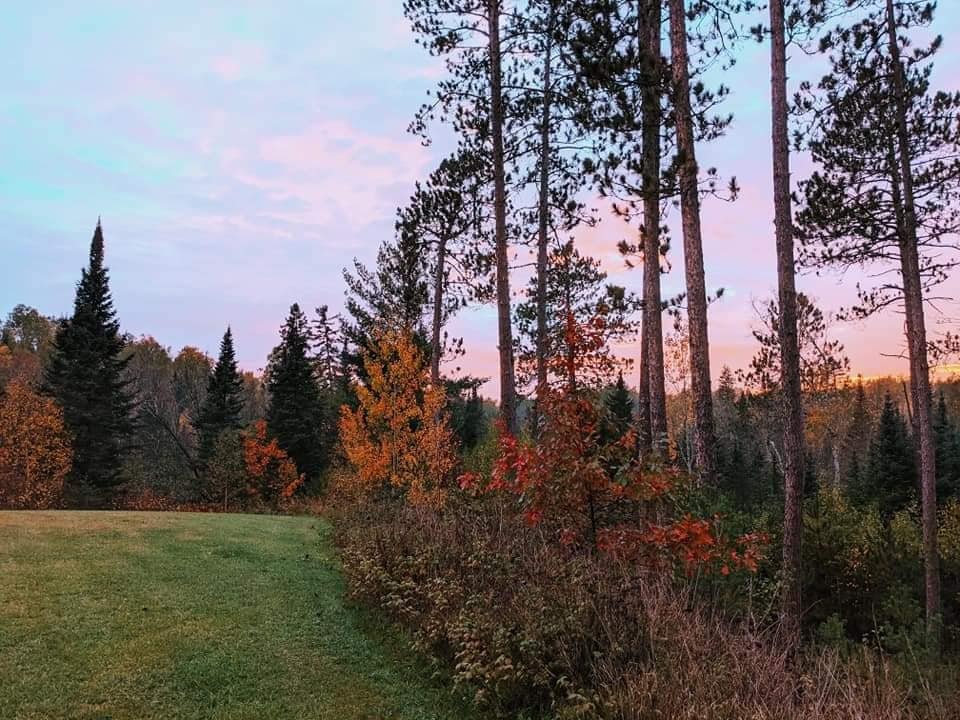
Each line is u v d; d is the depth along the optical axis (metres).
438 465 14.45
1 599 5.97
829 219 13.58
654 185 9.78
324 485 29.78
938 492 28.53
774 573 7.66
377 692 4.68
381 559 7.32
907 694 4.23
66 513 13.18
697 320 10.00
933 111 13.13
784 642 5.02
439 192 17.08
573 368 5.99
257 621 6.10
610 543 5.57
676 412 34.62
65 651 4.89
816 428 34.84
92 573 7.24
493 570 5.84
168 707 4.16
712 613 5.34
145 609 6.10
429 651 5.22
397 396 14.96
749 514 10.30
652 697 3.71
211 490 30.55
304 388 35.84
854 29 12.95
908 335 14.20
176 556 8.77
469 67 12.82
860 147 13.34
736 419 40.12
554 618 4.51
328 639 5.77
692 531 5.52
